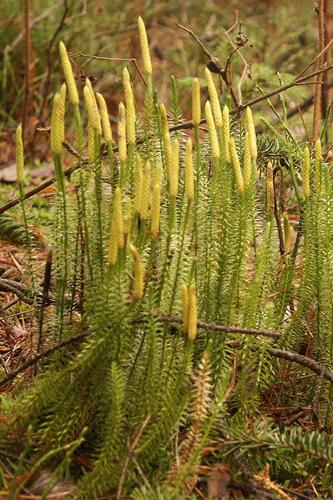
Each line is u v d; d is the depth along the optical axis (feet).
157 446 1.53
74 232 1.68
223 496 1.55
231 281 1.65
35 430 1.60
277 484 1.57
